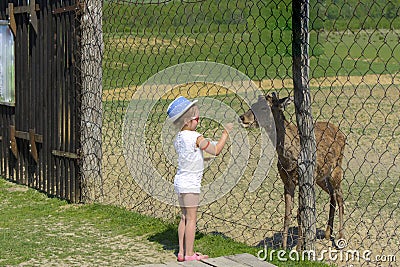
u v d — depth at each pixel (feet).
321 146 29.43
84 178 36.50
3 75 43.32
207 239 29.27
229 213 34.22
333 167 30.35
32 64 40.32
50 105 38.78
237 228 31.73
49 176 39.17
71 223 32.63
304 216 27.30
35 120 40.32
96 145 36.40
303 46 26.73
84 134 36.37
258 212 34.37
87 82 36.19
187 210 26.00
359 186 40.11
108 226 32.01
